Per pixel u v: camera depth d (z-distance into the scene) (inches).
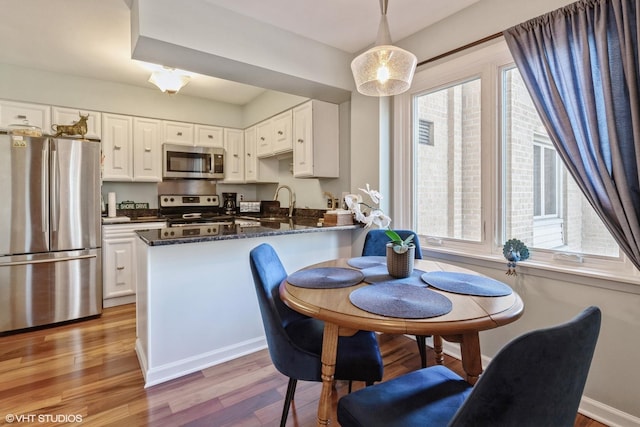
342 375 51.1
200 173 165.8
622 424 61.1
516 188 79.2
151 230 91.7
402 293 50.0
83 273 116.6
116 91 144.4
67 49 111.0
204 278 83.2
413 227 103.0
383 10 61.6
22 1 82.8
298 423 62.6
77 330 107.1
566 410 29.4
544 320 71.3
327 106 124.6
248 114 175.3
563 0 66.5
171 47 79.0
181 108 161.6
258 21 90.8
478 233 86.7
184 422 62.6
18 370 81.0
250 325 91.2
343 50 109.4
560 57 64.2
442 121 94.5
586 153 61.2
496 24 78.4
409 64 59.7
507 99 80.2
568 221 71.0
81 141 116.5
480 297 48.6
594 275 63.3
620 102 56.7
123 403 68.1
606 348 63.1
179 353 79.6
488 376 25.6
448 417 37.8
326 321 43.1
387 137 106.7
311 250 105.3
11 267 104.3
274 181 172.7
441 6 84.3
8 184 104.2
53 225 111.2
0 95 121.3
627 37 54.9
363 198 110.3
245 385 75.2
